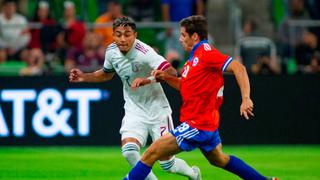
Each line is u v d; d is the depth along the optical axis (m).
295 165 36.62
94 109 43.50
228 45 59.06
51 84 43.44
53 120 43.50
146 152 23.08
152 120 25.73
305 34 49.81
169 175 32.53
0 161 37.81
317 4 54.72
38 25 50.31
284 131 44.22
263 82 44.00
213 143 22.98
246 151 42.16
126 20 24.83
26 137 43.56
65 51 49.28
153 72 23.66
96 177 32.41
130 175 23.11
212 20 60.81
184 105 23.00
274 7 58.00
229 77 43.66
